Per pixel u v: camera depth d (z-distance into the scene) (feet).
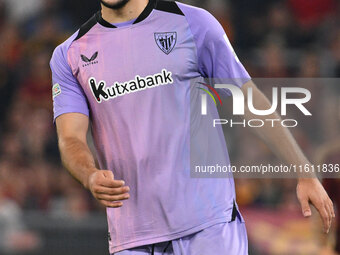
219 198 34.60
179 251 34.32
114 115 34.42
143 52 34.06
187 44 34.19
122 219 34.99
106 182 29.94
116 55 34.27
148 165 34.04
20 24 122.72
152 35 34.19
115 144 34.65
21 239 78.07
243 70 35.27
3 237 78.13
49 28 119.65
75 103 35.73
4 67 114.01
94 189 30.50
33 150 98.73
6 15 124.06
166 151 33.94
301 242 74.13
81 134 35.45
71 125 35.50
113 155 34.76
